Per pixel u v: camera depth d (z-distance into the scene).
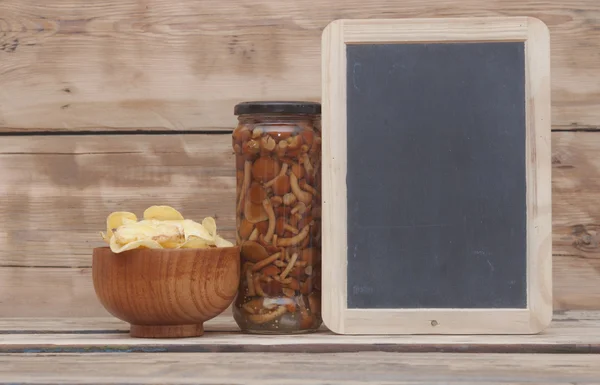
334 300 1.11
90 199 1.33
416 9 1.31
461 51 1.12
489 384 0.88
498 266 1.10
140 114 1.33
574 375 0.91
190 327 1.10
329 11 1.31
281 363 0.97
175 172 1.33
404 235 1.11
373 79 1.12
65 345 1.04
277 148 1.10
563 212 1.32
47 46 1.33
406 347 1.03
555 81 1.31
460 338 1.07
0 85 1.33
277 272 1.12
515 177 1.11
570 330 1.13
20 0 1.33
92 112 1.33
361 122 1.12
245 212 1.13
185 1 1.32
